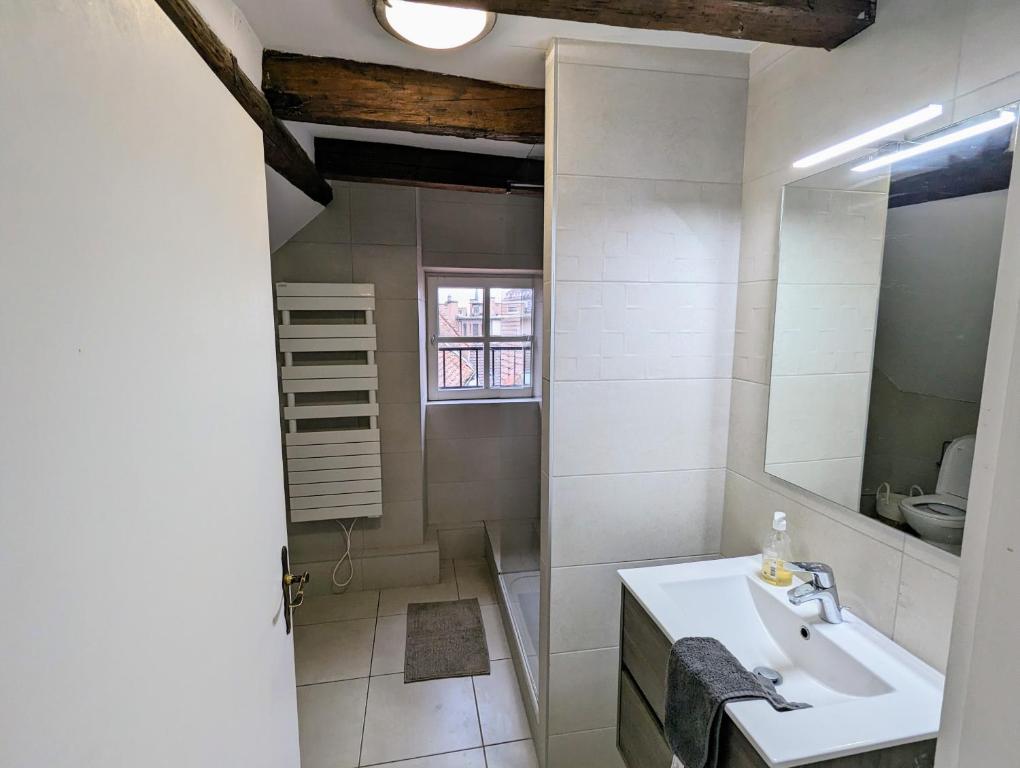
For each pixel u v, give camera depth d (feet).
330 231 8.01
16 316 1.24
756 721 2.61
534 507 10.34
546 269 4.65
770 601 3.91
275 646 3.34
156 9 1.94
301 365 8.16
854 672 3.12
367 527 8.95
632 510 4.91
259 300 3.23
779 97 4.15
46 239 1.34
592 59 4.27
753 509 4.65
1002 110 2.51
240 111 2.92
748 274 4.61
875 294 3.33
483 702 6.34
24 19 1.26
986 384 1.07
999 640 1.02
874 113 3.27
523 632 7.18
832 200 3.63
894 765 2.57
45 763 1.30
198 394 2.29
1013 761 1.00
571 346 4.57
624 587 4.35
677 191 4.55
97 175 1.56
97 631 1.53
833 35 3.40
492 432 10.00
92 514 1.52
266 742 3.08
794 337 4.06
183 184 2.16
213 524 2.42
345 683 6.66
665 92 4.42
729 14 3.18
